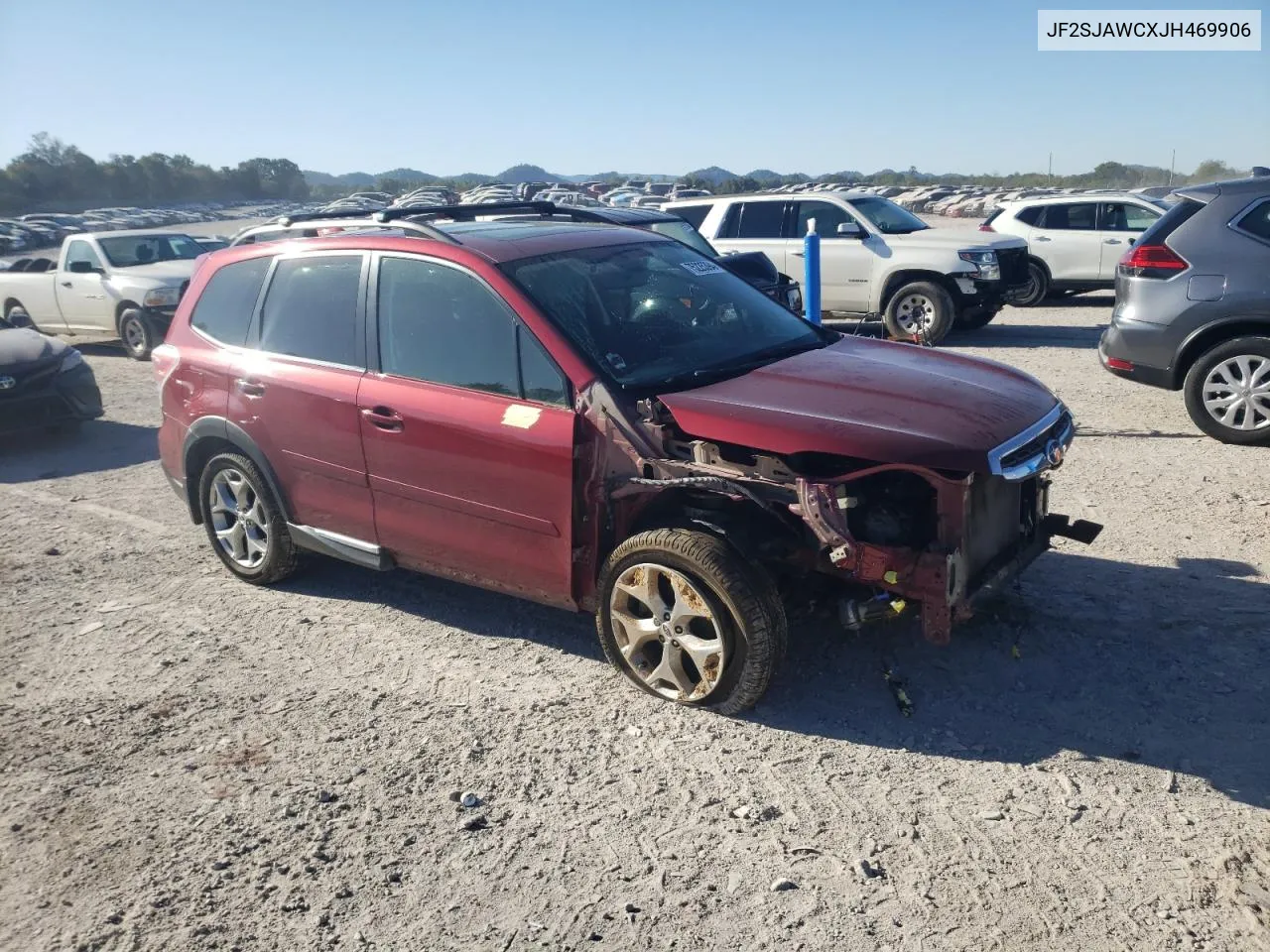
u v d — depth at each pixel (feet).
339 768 12.64
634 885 10.30
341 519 16.49
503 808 11.65
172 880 10.73
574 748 12.78
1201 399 24.48
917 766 12.04
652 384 13.75
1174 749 12.10
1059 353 38.99
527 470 13.76
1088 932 9.32
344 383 15.80
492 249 15.05
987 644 14.74
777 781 11.86
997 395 13.47
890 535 12.76
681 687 13.42
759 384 13.69
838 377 13.93
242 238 20.16
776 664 12.76
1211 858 10.18
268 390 16.84
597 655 15.24
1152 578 16.63
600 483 13.37
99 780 12.62
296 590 18.47
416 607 17.43
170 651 16.21
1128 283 25.54
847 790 11.62
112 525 22.95
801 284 44.80
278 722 13.80
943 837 10.74
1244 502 20.07
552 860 10.73
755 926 9.63
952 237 42.73
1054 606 15.71
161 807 12.00
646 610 13.75
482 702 14.05
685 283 16.34
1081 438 25.49
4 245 177.88
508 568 14.60
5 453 30.78
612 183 281.95
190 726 13.83
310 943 9.74
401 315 15.39
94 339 56.54
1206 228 24.13
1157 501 20.44
